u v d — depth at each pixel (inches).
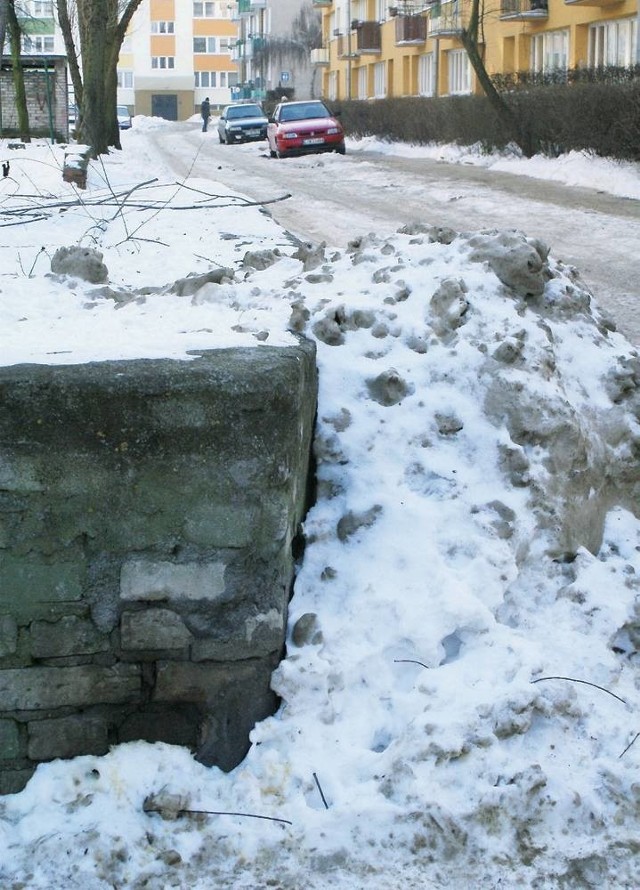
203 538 143.2
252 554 144.7
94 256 269.3
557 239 576.7
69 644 143.6
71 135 1491.1
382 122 1572.3
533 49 1489.9
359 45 2167.8
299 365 146.3
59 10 1216.8
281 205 764.6
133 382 138.9
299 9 3034.0
